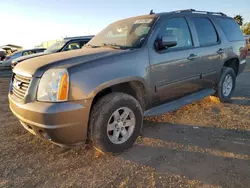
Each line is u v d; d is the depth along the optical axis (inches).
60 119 96.2
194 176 98.0
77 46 356.8
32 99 101.6
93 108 110.0
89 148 124.6
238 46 210.4
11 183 95.7
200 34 171.2
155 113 136.4
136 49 126.7
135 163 109.3
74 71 100.6
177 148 123.0
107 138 111.3
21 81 110.5
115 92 119.1
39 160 113.5
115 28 160.4
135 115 122.2
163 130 146.7
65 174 101.7
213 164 106.9
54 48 354.6
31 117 99.2
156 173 100.8
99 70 107.5
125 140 120.1
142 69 125.0
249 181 93.5
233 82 209.2
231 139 132.0
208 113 176.2
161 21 143.1
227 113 174.9
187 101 159.5
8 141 134.3
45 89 99.5
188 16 164.9
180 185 92.2
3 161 112.7
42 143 131.4
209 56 174.1
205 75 173.3
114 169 104.7
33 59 121.3
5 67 560.4
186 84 157.0
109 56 114.3
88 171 103.7
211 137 135.3
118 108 113.6
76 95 99.7
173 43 133.4
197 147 123.6
